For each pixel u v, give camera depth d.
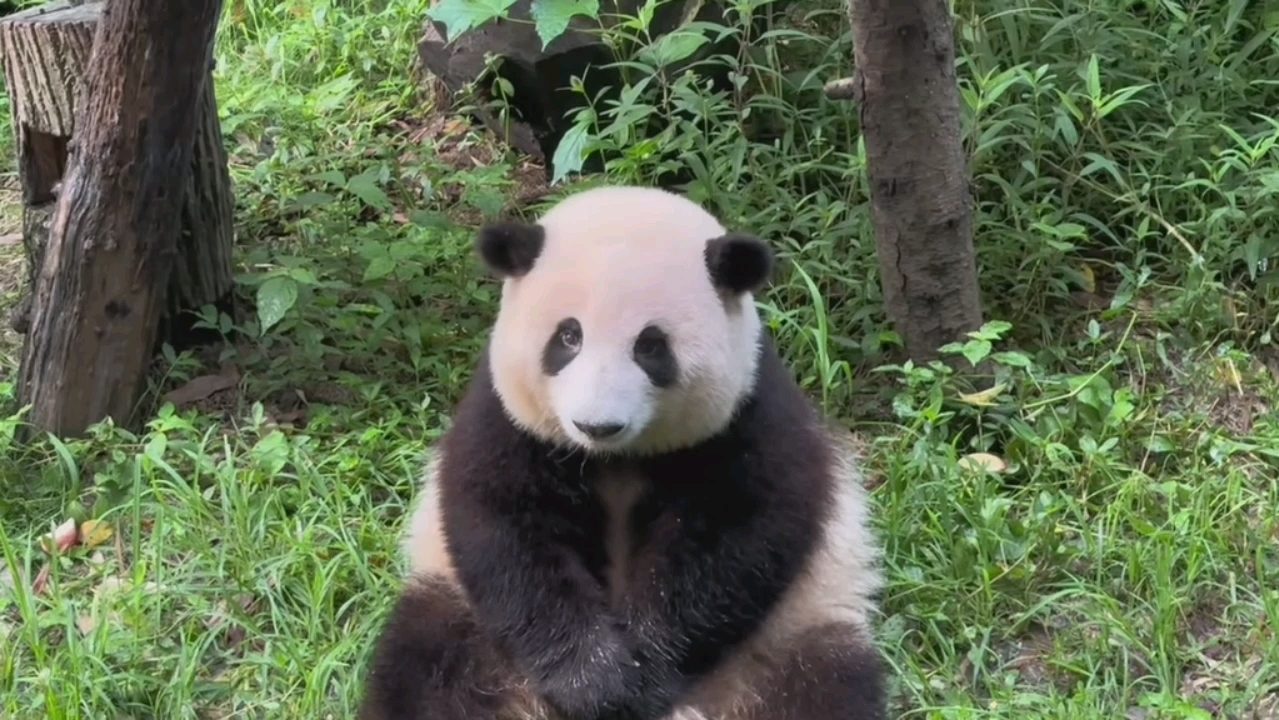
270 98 7.38
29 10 5.63
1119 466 4.78
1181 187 5.58
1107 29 6.30
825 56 6.13
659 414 3.54
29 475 5.04
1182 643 4.22
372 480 4.88
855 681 3.74
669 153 6.32
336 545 4.52
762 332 3.90
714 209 5.82
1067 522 4.66
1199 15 6.53
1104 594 4.27
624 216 3.63
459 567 3.78
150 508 4.73
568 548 3.83
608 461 3.73
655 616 3.76
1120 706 3.93
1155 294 5.68
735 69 6.18
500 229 3.64
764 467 3.70
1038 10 6.29
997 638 4.27
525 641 3.75
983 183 5.98
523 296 3.62
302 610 4.34
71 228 5.04
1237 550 4.47
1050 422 4.97
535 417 3.63
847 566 3.95
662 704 3.81
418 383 5.45
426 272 6.04
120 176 4.98
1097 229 5.95
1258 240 5.48
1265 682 4.04
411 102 7.67
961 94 5.75
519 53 6.45
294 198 6.58
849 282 5.47
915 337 5.27
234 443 5.19
